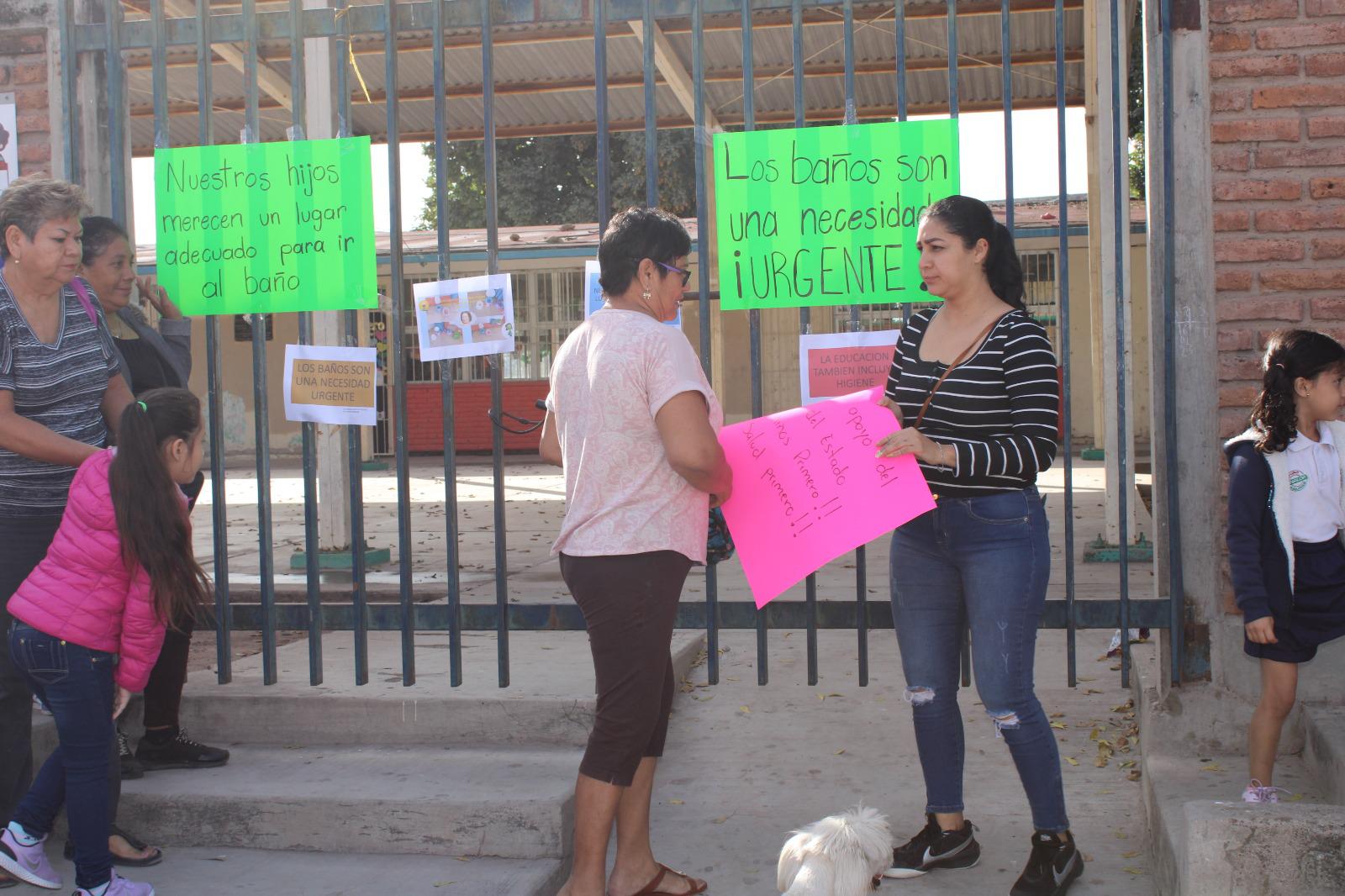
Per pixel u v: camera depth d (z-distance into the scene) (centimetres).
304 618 429
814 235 386
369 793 372
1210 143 388
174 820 376
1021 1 959
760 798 412
